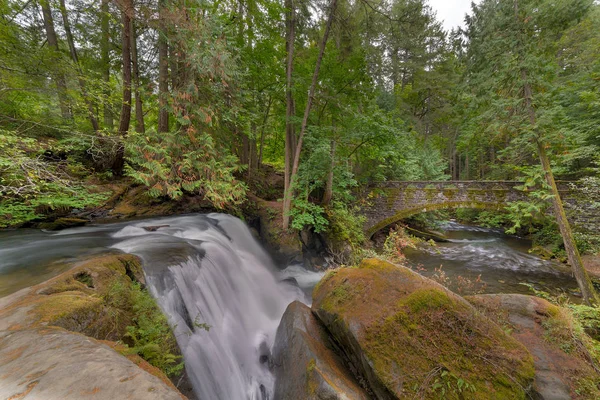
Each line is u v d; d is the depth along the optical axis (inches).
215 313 184.7
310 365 114.4
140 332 105.9
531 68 267.7
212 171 248.4
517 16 277.7
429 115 834.8
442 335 110.2
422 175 671.8
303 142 408.2
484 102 319.6
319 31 368.8
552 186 284.7
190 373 125.8
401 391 94.8
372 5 350.6
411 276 134.1
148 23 227.5
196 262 195.9
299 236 390.3
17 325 70.7
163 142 233.9
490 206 454.9
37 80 226.2
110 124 439.8
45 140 260.4
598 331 168.9
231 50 285.9
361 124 381.4
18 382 43.3
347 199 490.0
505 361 104.2
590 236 343.3
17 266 148.6
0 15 230.4
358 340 112.3
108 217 297.3
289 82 349.7
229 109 275.0
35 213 249.9
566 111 406.3
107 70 390.6
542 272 383.9
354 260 355.9
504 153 386.3
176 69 268.8
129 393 39.8
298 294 292.7
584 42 408.5
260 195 508.4
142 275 152.8
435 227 661.9
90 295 108.2
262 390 146.7
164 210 342.6
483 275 377.4
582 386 105.8
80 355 52.0
